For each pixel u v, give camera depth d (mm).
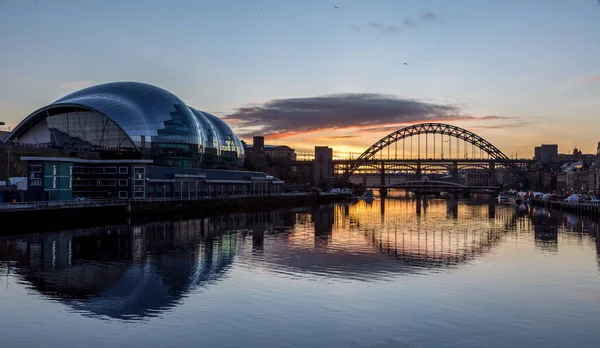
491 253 70812
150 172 141875
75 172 122562
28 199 101438
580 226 113750
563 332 36844
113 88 161000
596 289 48969
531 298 45531
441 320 39125
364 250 72375
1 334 35531
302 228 103562
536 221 128000
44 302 43062
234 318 39062
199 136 169125
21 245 71812
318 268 58125
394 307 42312
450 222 124062
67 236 81938
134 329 36625
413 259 64938
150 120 154875
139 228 95938
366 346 33938
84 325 37406
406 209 183000
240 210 159125
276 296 45281
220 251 69500
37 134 156500
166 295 45375
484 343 34625
